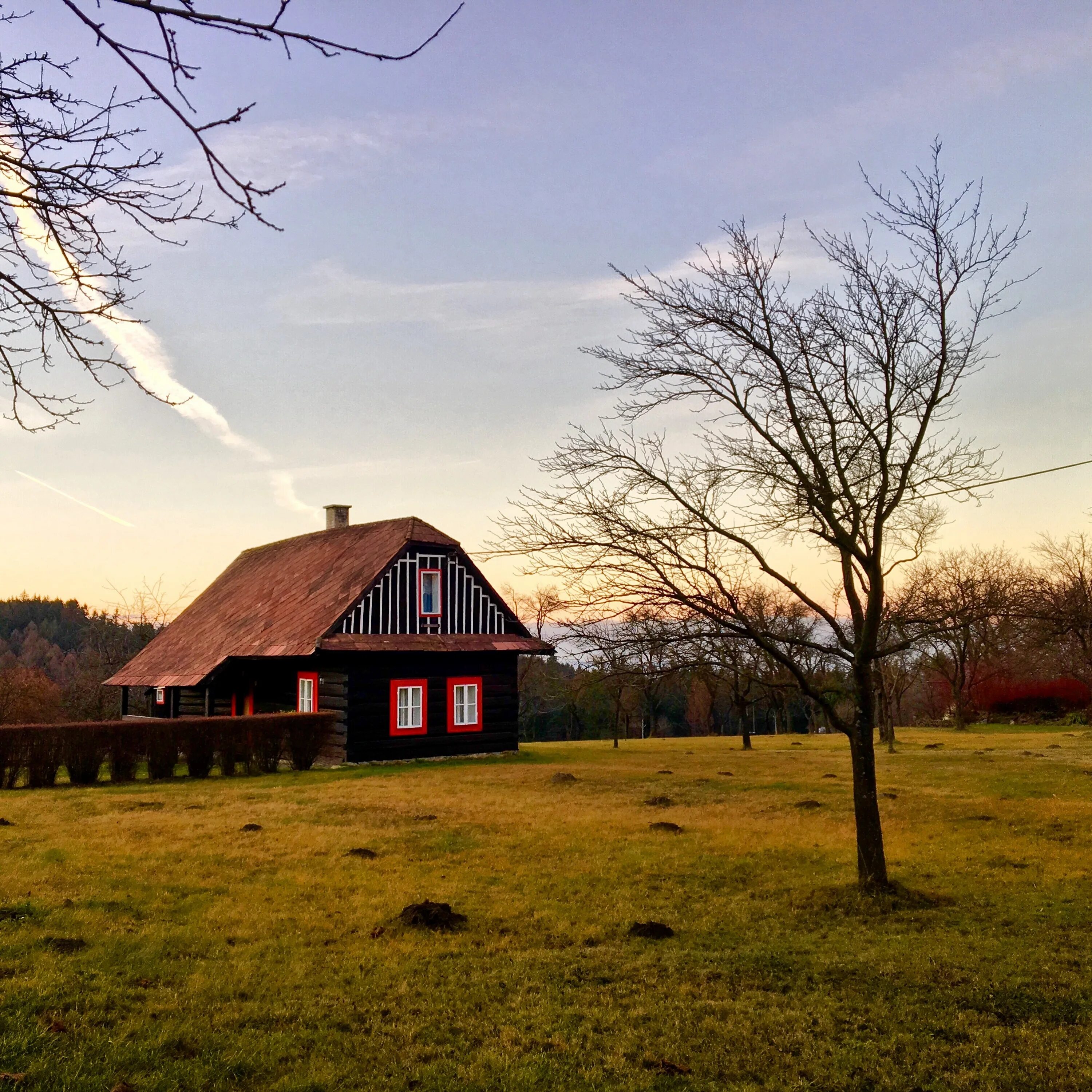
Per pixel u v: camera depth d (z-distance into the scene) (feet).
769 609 43.34
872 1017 23.65
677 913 33.60
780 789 68.23
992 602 35.53
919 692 206.90
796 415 34.99
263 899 34.50
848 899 34.55
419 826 51.16
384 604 91.76
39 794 65.98
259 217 12.84
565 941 30.40
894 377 33.83
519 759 94.32
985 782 69.97
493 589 99.60
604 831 49.44
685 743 133.59
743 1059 21.34
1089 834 47.37
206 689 98.94
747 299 36.17
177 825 50.78
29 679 154.71
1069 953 27.94
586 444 34.91
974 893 35.91
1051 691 170.81
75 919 30.68
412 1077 20.21
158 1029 22.08
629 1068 20.80
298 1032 22.39
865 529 35.58
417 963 27.68
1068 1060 20.89
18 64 12.47
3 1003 23.17
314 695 91.76
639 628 34.45
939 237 34.01
